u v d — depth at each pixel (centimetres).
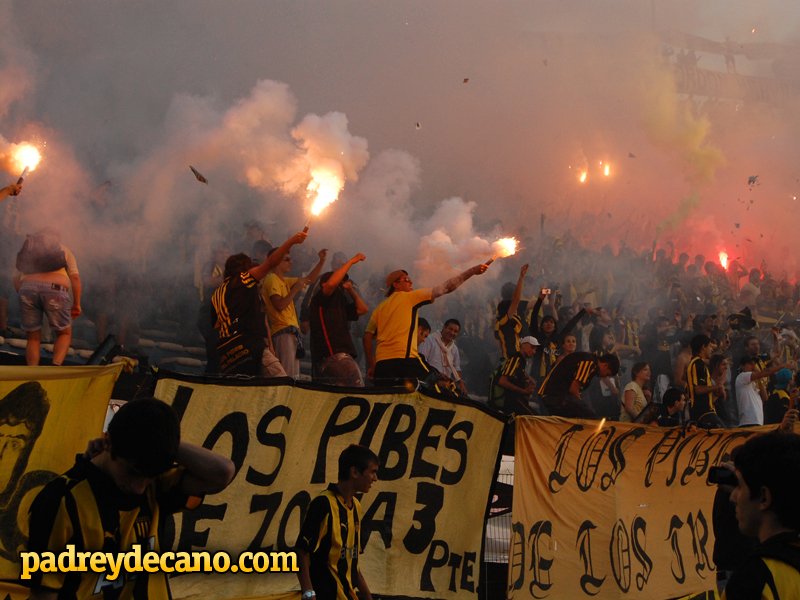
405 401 669
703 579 786
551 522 724
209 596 590
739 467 304
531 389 1007
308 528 536
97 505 324
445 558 677
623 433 761
